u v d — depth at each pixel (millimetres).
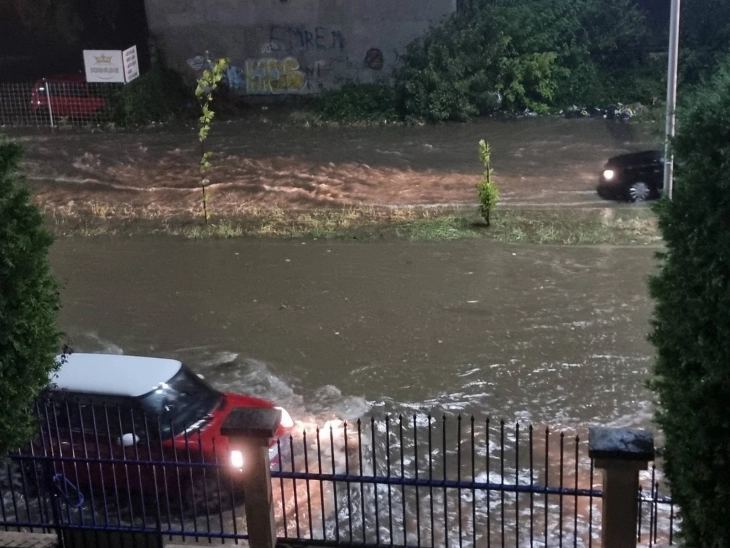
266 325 15203
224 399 10805
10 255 7348
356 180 24656
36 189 24359
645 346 13922
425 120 32312
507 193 22797
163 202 22969
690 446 6273
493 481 10258
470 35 32688
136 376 10523
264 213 21688
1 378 7309
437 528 9383
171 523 9477
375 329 14883
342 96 33344
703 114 6078
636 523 6898
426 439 11328
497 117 33062
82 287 17156
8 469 8836
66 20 38594
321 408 12281
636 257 17797
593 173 24578
